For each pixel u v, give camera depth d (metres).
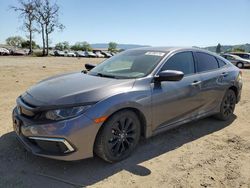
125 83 3.81
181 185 3.31
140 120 3.99
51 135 3.22
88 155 3.42
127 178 3.41
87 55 59.25
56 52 58.41
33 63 23.06
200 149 4.32
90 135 3.36
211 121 5.68
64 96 3.42
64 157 3.29
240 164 3.86
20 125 3.56
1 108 6.13
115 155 3.70
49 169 3.55
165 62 4.34
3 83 9.72
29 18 55.19
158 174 3.53
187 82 4.52
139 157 3.96
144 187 3.24
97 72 4.57
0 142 4.25
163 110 4.16
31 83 10.03
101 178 3.39
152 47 5.03
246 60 24.75
